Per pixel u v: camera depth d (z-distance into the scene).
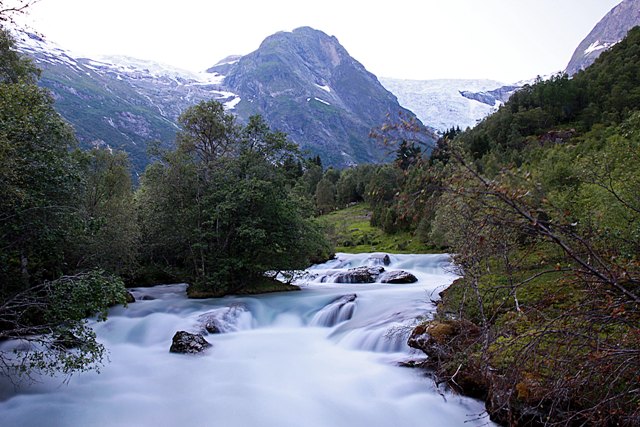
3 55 21.48
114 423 10.84
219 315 19.89
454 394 10.82
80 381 13.38
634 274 6.08
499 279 12.65
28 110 13.95
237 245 27.69
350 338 16.86
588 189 15.16
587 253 6.12
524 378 6.90
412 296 22.38
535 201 5.41
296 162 30.94
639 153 11.38
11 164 11.34
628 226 10.48
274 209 27.55
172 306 22.56
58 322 11.65
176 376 13.88
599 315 5.61
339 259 47.03
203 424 10.75
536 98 99.50
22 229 12.81
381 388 12.30
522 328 7.31
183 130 32.66
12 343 15.05
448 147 5.40
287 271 29.88
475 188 5.27
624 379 6.35
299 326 20.16
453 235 11.52
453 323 12.48
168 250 32.59
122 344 17.41
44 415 11.21
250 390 12.72
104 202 28.00
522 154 57.19
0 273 13.48
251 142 30.23
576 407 6.97
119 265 26.56
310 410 11.39
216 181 28.16
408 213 5.75
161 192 28.19
